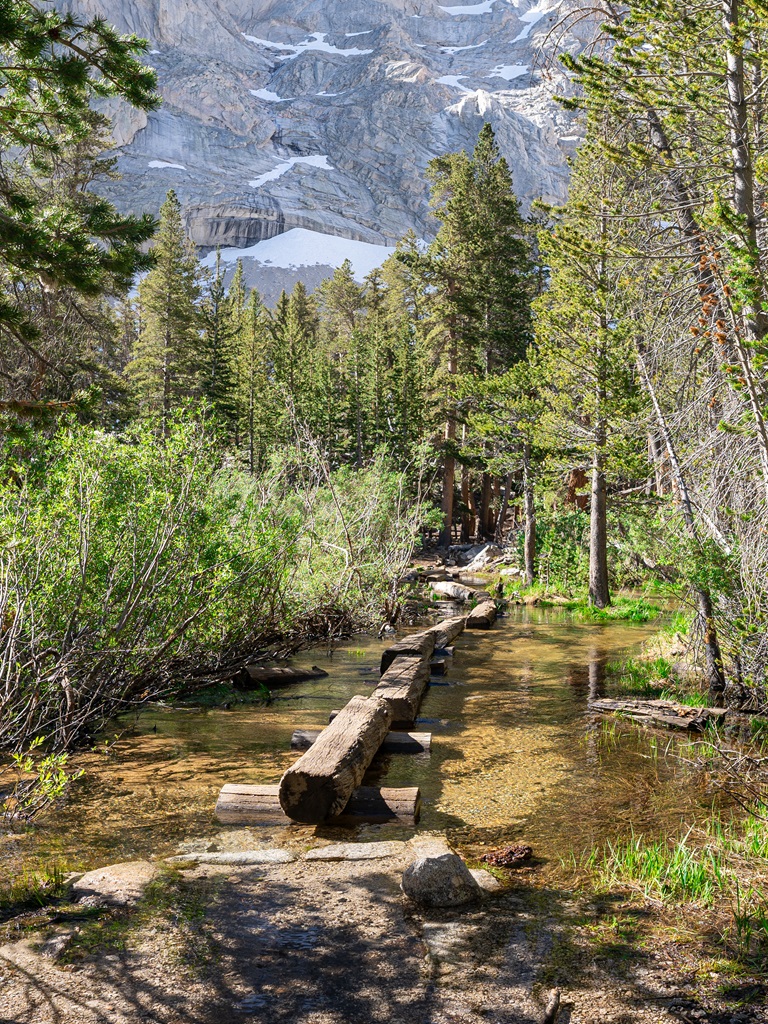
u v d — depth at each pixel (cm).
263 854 481
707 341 916
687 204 907
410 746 722
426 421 4319
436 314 4100
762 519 801
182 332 4922
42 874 450
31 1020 309
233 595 961
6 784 595
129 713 843
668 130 1081
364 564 1381
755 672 847
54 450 807
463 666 1177
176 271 4941
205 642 909
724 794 592
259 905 412
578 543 2541
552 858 478
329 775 543
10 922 392
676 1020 308
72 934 379
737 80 834
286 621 1116
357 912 404
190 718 825
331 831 527
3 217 608
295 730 755
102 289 685
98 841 502
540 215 4403
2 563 662
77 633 720
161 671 859
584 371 1847
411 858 475
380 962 355
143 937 377
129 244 673
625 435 1755
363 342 5266
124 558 808
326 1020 310
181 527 847
